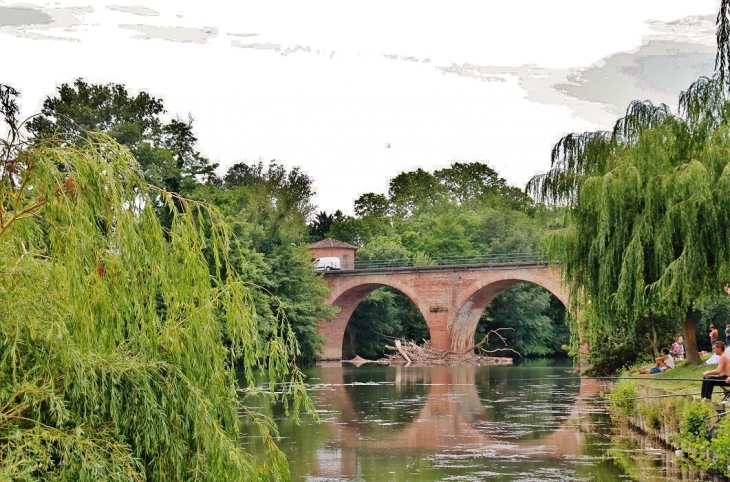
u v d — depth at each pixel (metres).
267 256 56.44
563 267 25.98
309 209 75.88
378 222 95.94
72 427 7.64
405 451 19.72
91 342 7.90
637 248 23.52
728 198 22.16
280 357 9.70
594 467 17.27
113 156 8.45
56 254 8.02
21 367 7.55
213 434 8.21
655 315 34.84
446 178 111.19
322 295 61.56
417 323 78.81
